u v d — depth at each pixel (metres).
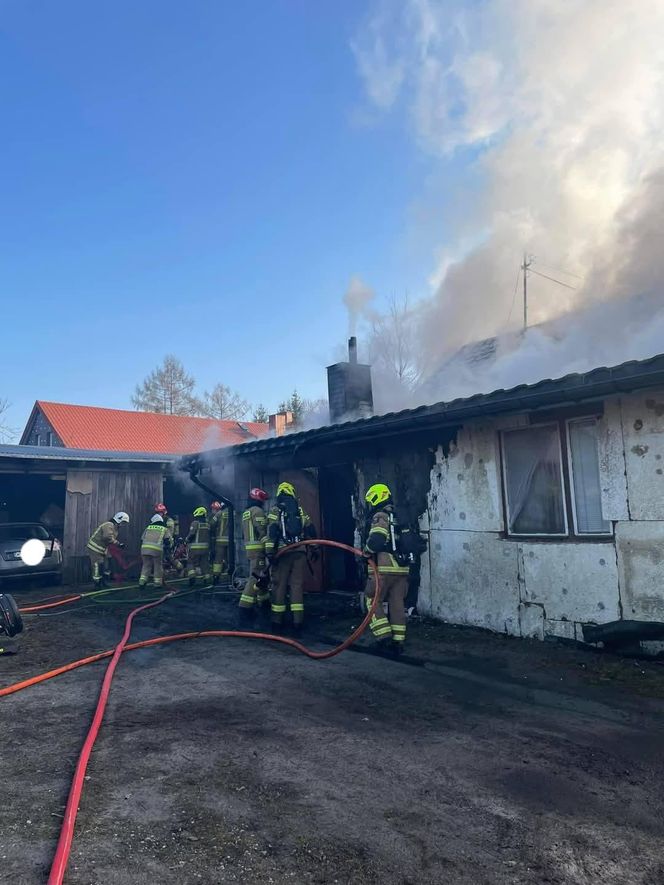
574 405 5.81
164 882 2.25
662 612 5.12
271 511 7.07
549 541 5.97
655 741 3.60
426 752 3.48
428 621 7.01
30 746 3.65
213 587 10.59
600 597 5.53
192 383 49.19
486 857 2.42
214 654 5.91
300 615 6.88
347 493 9.20
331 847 2.49
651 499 5.23
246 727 3.91
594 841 2.53
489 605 6.43
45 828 2.65
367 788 3.03
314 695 4.59
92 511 12.57
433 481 7.11
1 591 11.13
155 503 13.50
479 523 6.59
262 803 2.88
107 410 29.47
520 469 6.34
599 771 3.20
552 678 4.86
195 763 3.35
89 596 9.99
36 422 29.16
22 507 15.47
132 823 2.70
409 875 2.30
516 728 3.85
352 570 9.06
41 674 5.32
